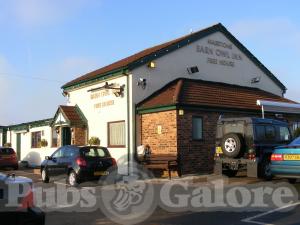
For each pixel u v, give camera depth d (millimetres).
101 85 22609
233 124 16094
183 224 8781
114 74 21328
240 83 25312
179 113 18656
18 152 31922
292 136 17219
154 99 20375
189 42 22875
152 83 21188
